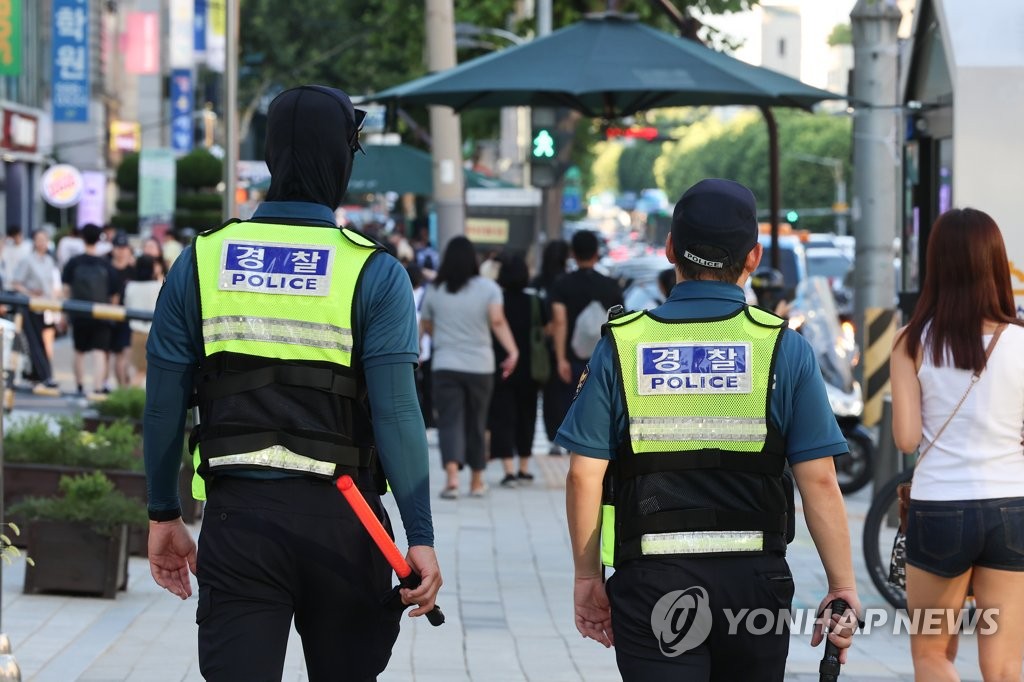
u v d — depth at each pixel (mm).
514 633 8523
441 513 13062
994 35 10359
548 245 17438
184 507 11148
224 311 4184
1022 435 5887
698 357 4117
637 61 13953
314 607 4145
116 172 57000
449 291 13586
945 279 5945
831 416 4125
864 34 13922
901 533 7094
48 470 10516
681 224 4219
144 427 4277
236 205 12258
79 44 43750
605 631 4270
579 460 4145
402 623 8727
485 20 38375
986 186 10266
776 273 16188
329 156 4293
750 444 4086
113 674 7137
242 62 61688
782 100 15188
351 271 4180
